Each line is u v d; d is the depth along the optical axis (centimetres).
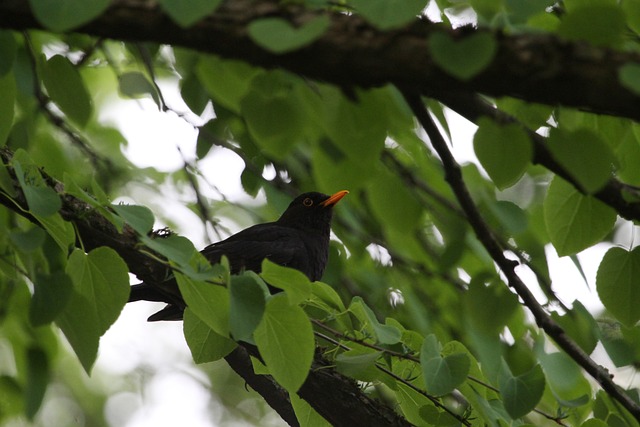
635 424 605
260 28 362
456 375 532
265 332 469
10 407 883
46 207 447
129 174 1010
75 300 474
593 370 555
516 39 365
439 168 888
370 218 1011
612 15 364
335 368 641
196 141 778
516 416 545
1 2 374
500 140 412
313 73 384
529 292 536
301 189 926
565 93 364
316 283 580
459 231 808
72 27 350
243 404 1351
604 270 541
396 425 655
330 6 424
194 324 563
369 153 422
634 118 364
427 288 979
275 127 436
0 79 532
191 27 377
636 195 493
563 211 518
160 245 446
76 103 515
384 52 372
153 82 673
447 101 454
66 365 1252
